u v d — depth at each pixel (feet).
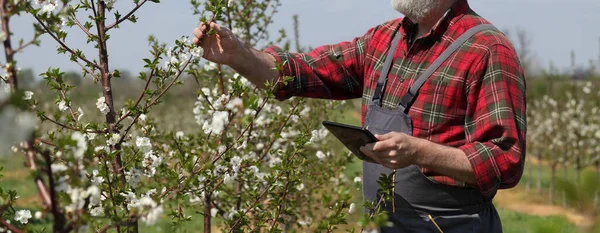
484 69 8.61
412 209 9.07
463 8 9.14
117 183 7.72
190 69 13.42
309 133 10.09
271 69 10.01
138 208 5.69
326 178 15.83
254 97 6.31
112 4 8.68
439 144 8.31
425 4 8.89
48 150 4.67
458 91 8.73
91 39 8.68
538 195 42.88
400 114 9.05
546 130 47.03
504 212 37.50
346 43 10.58
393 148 7.87
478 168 8.10
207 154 8.39
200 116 13.64
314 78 10.28
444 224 8.95
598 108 42.60
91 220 5.39
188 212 26.00
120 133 9.23
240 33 15.38
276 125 14.46
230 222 10.05
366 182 9.70
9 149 4.30
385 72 9.62
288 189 10.19
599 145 39.37
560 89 48.85
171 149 11.30
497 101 8.42
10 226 5.18
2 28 4.83
